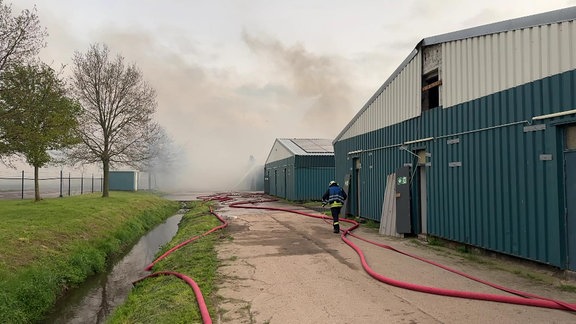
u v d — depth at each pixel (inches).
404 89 494.0
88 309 332.8
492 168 330.6
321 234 489.7
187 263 343.6
